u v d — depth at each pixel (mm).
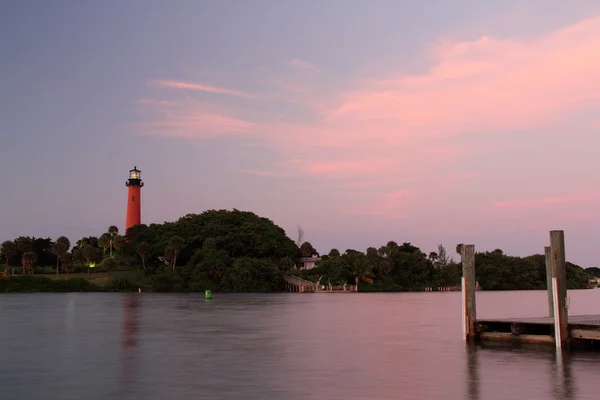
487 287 178625
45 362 24766
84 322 45062
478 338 32969
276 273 147750
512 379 20844
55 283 131500
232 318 49656
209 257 146625
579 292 156375
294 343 31453
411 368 23234
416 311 60406
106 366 23719
